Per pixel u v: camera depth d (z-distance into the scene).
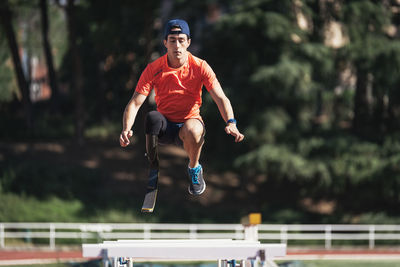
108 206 86.19
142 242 16.66
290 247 75.56
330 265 51.94
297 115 89.94
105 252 14.20
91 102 142.12
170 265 47.09
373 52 86.31
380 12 89.56
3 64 137.38
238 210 90.50
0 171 88.56
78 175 94.19
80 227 70.44
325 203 95.69
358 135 93.94
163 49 135.62
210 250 14.33
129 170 104.62
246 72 89.62
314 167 85.81
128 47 135.50
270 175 99.06
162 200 93.38
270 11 88.81
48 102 153.38
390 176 85.44
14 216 78.31
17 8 125.25
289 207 92.06
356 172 86.56
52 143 114.88
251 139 86.75
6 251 68.06
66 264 50.00
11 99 139.12
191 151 15.88
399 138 89.25
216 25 91.31
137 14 124.38
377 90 89.81
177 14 112.06
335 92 96.31
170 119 16.08
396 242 76.69
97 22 119.94
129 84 143.75
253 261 15.80
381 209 92.25
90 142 119.50
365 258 58.25
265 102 87.75
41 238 73.81
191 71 15.72
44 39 136.75
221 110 15.66
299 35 88.50
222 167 92.88
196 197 97.44
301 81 83.81
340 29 92.19
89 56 142.62
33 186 85.88
